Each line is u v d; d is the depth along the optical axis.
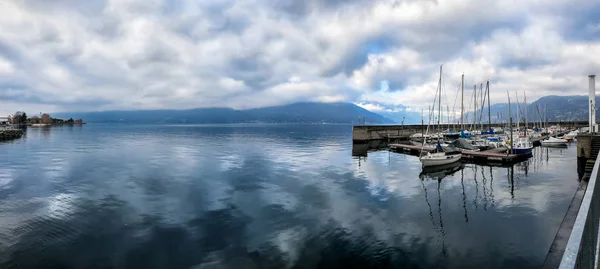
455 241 15.03
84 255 13.59
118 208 20.25
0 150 58.19
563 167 35.25
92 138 97.69
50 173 33.41
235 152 54.94
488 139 59.47
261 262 13.08
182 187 26.55
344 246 14.58
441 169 35.47
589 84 40.28
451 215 18.92
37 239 15.22
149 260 13.20
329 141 84.25
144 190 25.44
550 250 12.24
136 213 19.22
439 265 12.77
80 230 16.41
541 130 88.81
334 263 13.01
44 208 20.23
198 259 13.33
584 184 22.91
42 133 130.00
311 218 18.38
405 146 55.41
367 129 73.50
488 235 15.70
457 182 28.61
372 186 27.11
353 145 67.62
